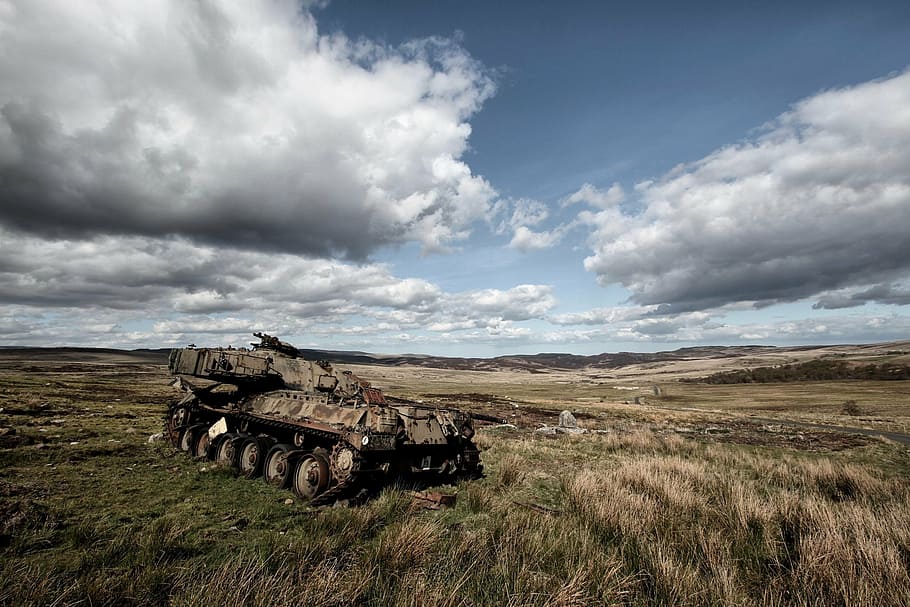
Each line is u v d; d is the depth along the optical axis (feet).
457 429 35.47
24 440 41.14
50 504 24.44
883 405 186.80
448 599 14.66
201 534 21.25
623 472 36.63
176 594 14.75
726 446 69.36
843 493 36.47
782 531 23.36
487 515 26.58
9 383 116.67
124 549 18.54
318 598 14.29
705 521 24.79
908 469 51.21
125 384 161.17
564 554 19.84
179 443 44.24
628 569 18.88
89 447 41.09
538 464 46.06
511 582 16.79
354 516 23.85
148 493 28.07
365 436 27.50
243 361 40.34
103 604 13.93
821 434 92.89
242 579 14.73
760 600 16.61
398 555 18.21
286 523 23.70
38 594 13.73
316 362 40.04
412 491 30.91
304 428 31.58
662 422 118.11
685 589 16.47
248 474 34.65
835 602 16.11
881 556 17.81
